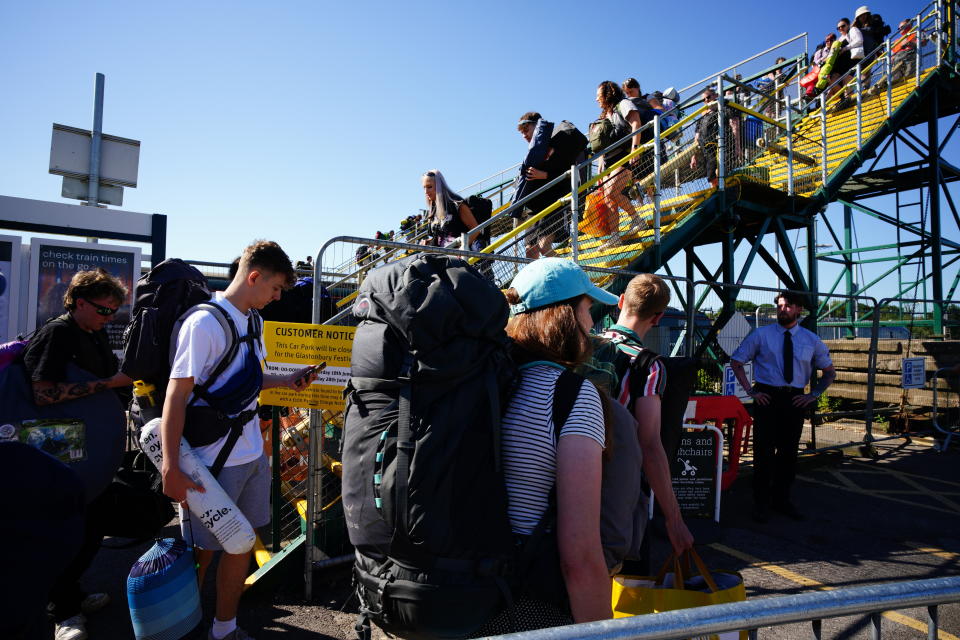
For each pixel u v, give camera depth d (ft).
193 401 7.64
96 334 9.78
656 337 20.49
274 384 9.20
